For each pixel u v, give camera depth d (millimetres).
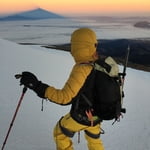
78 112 3182
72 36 3137
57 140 3455
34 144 4270
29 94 6609
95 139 3502
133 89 9594
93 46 3098
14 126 4777
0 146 4059
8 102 5934
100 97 3023
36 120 5199
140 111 7078
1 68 9086
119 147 4805
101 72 3049
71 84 2951
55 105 6172
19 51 12930
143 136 5445
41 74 9289
